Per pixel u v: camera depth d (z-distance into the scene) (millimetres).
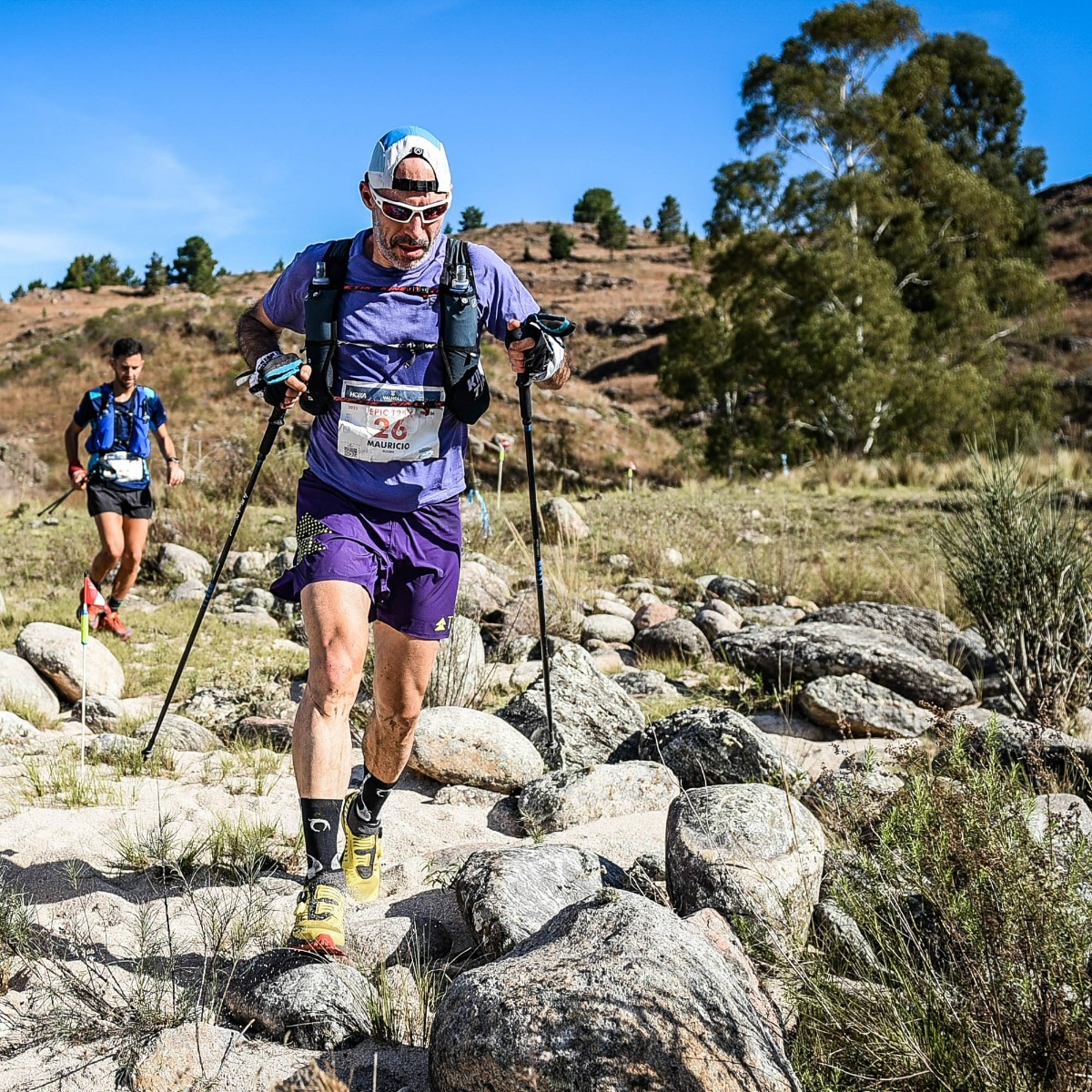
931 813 3234
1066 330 52469
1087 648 6266
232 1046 2707
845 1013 2824
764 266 32312
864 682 6188
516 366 3393
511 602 8430
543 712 5512
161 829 3859
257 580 9836
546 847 3613
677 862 3529
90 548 10891
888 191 33000
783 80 32750
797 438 31578
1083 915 2844
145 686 6715
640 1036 2391
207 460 17094
